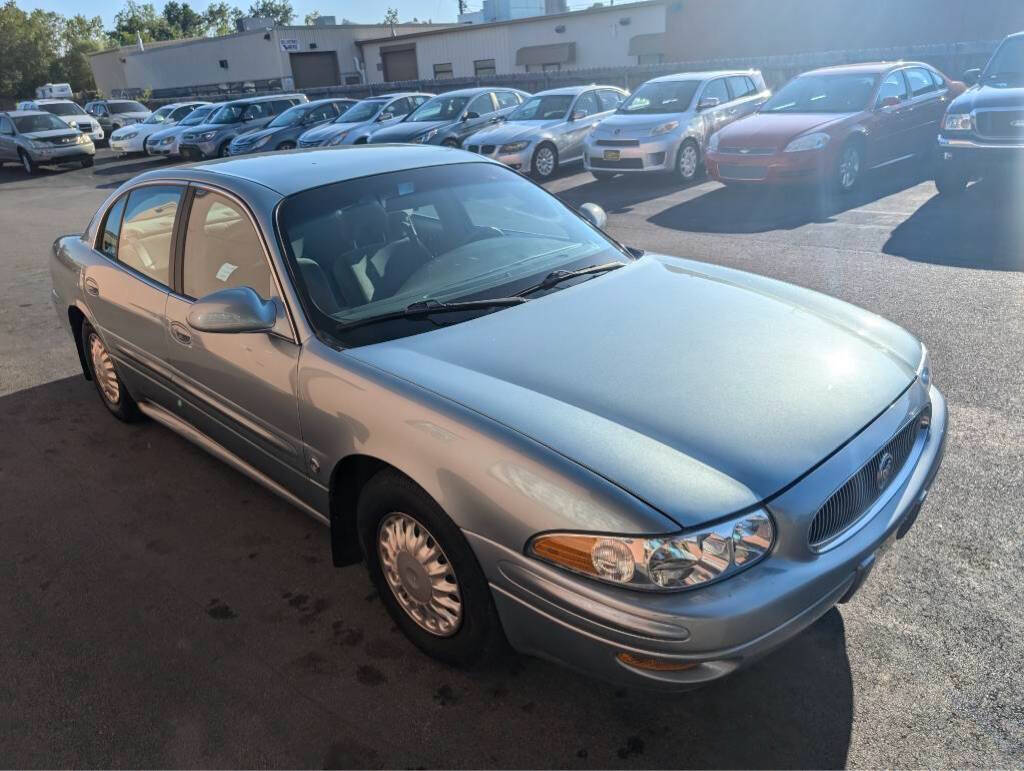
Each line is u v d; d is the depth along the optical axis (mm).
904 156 10719
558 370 2502
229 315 2758
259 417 3092
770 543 2051
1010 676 2439
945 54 15586
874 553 2279
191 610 3027
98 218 4418
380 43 36312
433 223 3357
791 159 9445
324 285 2926
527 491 2111
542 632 2180
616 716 2418
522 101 16156
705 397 2355
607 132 12180
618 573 1978
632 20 27156
